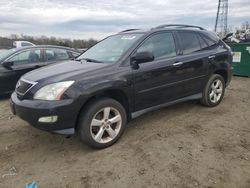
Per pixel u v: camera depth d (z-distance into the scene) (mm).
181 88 4715
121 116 3855
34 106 3320
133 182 2949
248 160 3354
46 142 4020
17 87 3902
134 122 4730
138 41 4184
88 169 3236
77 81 3436
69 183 2969
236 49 9766
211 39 5445
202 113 5188
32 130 4488
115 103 3762
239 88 7777
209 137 4066
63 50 7602
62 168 3279
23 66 6727
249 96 6727
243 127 4477
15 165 3365
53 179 3051
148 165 3279
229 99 6363
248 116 5043
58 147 3850
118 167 3256
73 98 3336
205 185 2857
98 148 3703
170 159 3410
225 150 3631
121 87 3773
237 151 3596
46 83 3436
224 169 3152
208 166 3225
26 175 3141
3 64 6469
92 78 3545
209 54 5176
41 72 3904
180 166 3238
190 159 3398
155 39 4422
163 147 3742
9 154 3656
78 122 3555
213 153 3547
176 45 4695
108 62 3994
